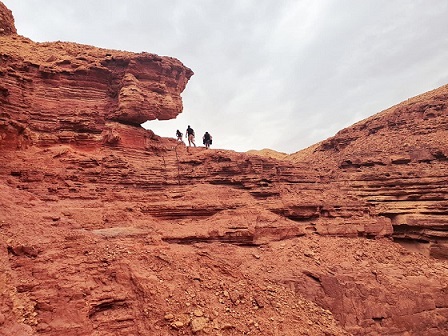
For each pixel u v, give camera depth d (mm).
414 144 28000
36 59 23094
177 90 27984
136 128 24047
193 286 11117
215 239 15836
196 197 18828
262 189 20469
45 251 10180
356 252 16719
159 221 16828
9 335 6977
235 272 12734
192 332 9266
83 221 14172
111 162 19828
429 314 13875
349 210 20109
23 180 15922
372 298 13648
